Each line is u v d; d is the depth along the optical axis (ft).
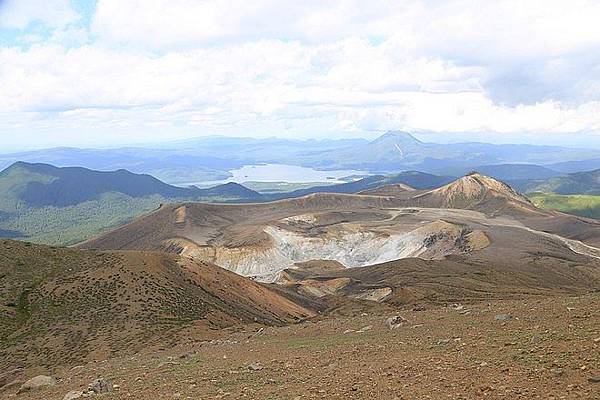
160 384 78.69
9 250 253.85
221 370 84.38
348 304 292.61
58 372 124.88
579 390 47.65
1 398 90.22
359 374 66.74
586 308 91.97
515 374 55.31
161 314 196.65
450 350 73.61
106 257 257.55
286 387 65.21
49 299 205.67
